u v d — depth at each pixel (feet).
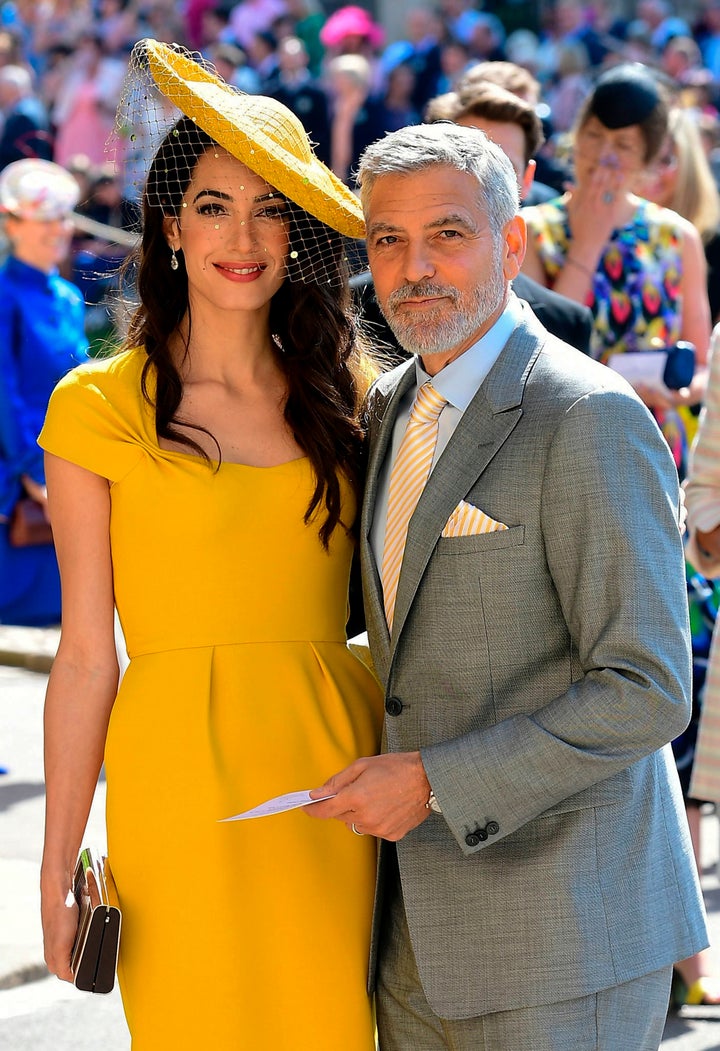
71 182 22.91
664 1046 13.15
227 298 9.49
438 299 8.45
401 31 56.18
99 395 9.28
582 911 8.21
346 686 9.42
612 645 7.99
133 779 9.02
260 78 44.42
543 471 8.19
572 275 15.24
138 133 9.64
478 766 8.10
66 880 9.20
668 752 9.01
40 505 23.49
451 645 8.42
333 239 9.84
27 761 20.71
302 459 9.48
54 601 24.11
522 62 45.39
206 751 8.96
